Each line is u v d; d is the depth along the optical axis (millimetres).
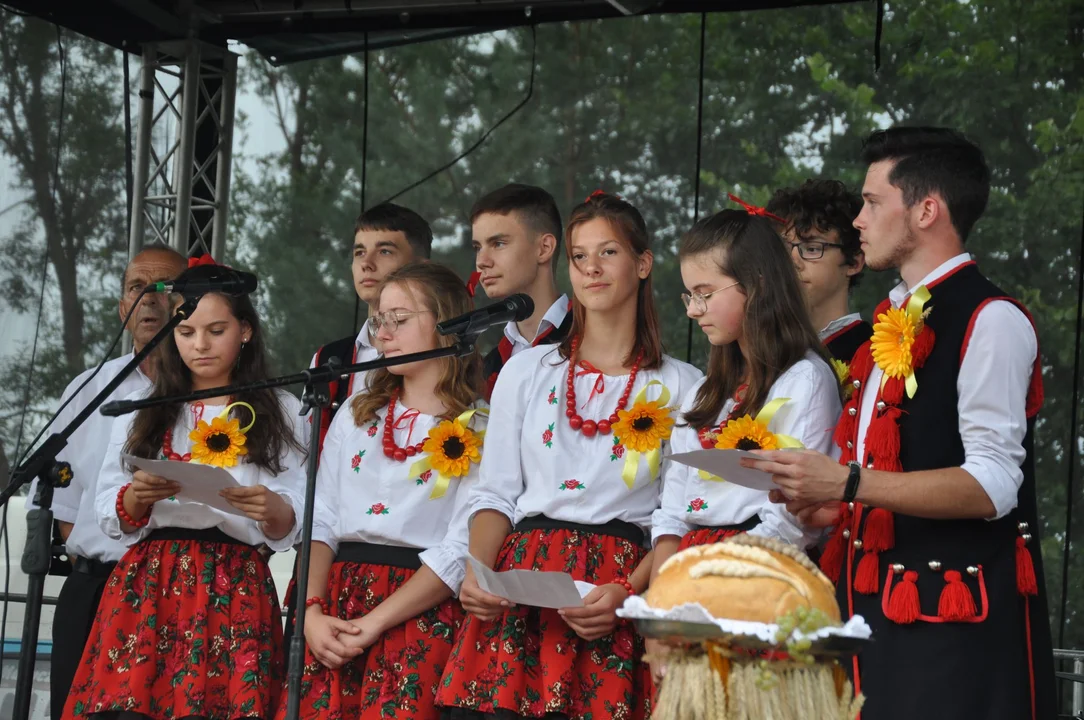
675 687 3967
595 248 6586
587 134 13719
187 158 11453
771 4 10352
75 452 8375
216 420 7012
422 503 6750
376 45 11492
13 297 10945
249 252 13820
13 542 10672
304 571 5820
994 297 5309
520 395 6629
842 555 5469
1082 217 11297
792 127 12883
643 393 6461
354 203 13969
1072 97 11727
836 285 7758
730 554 3986
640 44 13617
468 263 13953
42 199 11102
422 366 7062
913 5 12484
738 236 6109
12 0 10797
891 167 5566
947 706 4984
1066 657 9750
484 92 14062
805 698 3867
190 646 6609
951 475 5051
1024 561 5188
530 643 6168
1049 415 10953
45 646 10539
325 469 7113
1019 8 12023
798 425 5871
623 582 6047
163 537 6863
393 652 6500
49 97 11180
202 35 11422
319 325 13648
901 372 5309
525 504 6402
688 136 13375
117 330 11227
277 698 6824
